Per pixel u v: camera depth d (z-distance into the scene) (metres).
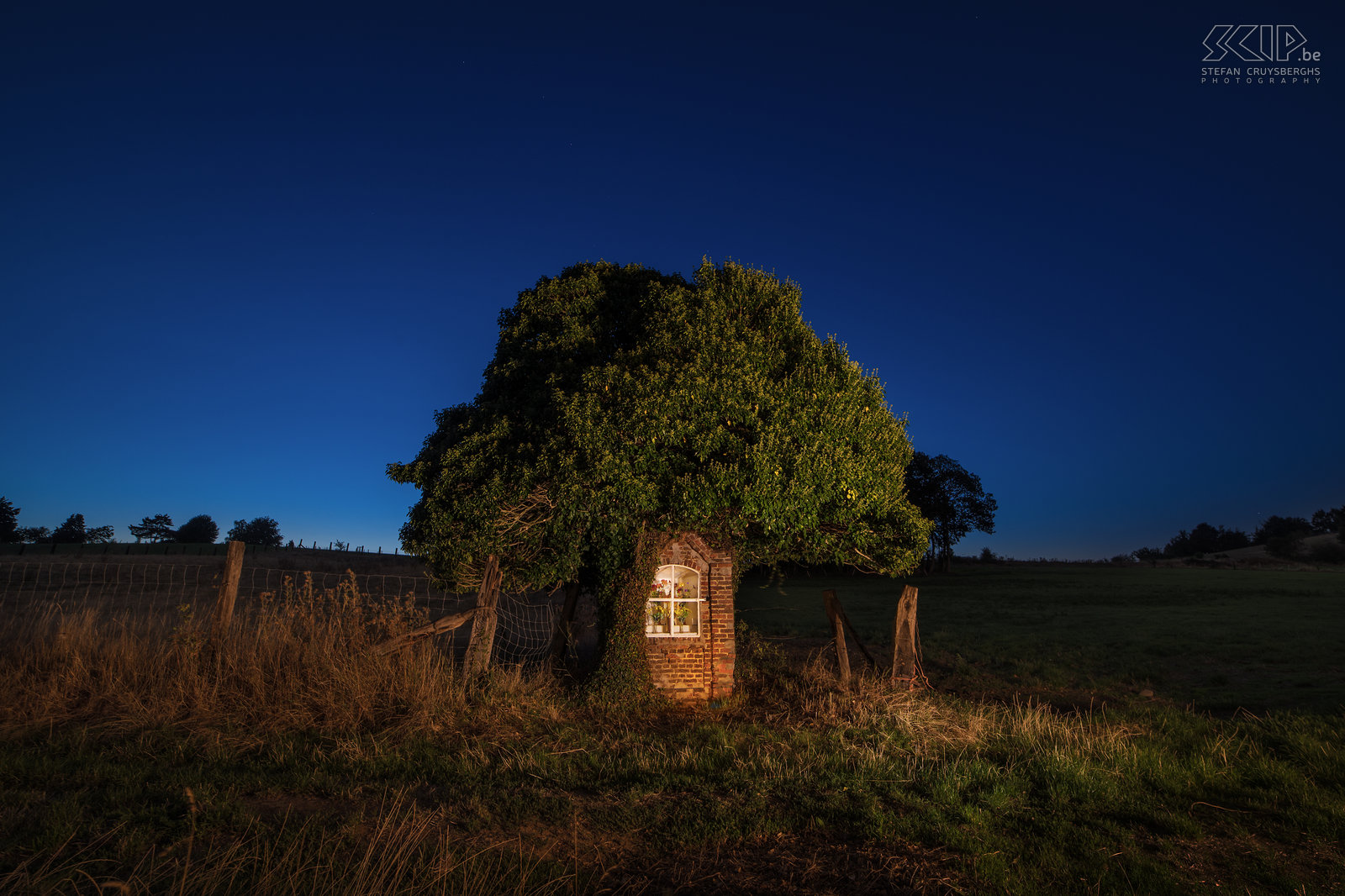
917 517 13.08
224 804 6.29
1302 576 51.12
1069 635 23.17
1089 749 9.08
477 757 8.41
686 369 11.84
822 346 13.54
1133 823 7.02
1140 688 15.04
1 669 10.00
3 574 25.22
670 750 9.25
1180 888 5.61
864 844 6.27
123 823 5.73
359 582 31.48
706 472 11.56
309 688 10.26
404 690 10.54
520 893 4.94
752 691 13.51
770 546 13.97
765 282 13.70
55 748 8.03
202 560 33.28
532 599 27.00
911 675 13.30
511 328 14.66
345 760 8.07
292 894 4.63
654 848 6.09
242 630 11.16
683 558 13.03
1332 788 8.04
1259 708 12.88
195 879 4.68
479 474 12.63
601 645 12.84
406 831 5.98
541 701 11.34
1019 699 13.95
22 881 4.68
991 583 51.56
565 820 6.60
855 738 9.95
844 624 13.92
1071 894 5.45
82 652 10.59
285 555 40.94
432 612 24.61
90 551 36.88
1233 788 7.93
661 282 14.81
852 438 12.64
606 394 12.14
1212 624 24.78
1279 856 6.38
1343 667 16.03
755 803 7.05
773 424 11.68
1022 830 6.69
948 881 5.60
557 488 11.77
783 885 5.52
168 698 9.71
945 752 9.16
